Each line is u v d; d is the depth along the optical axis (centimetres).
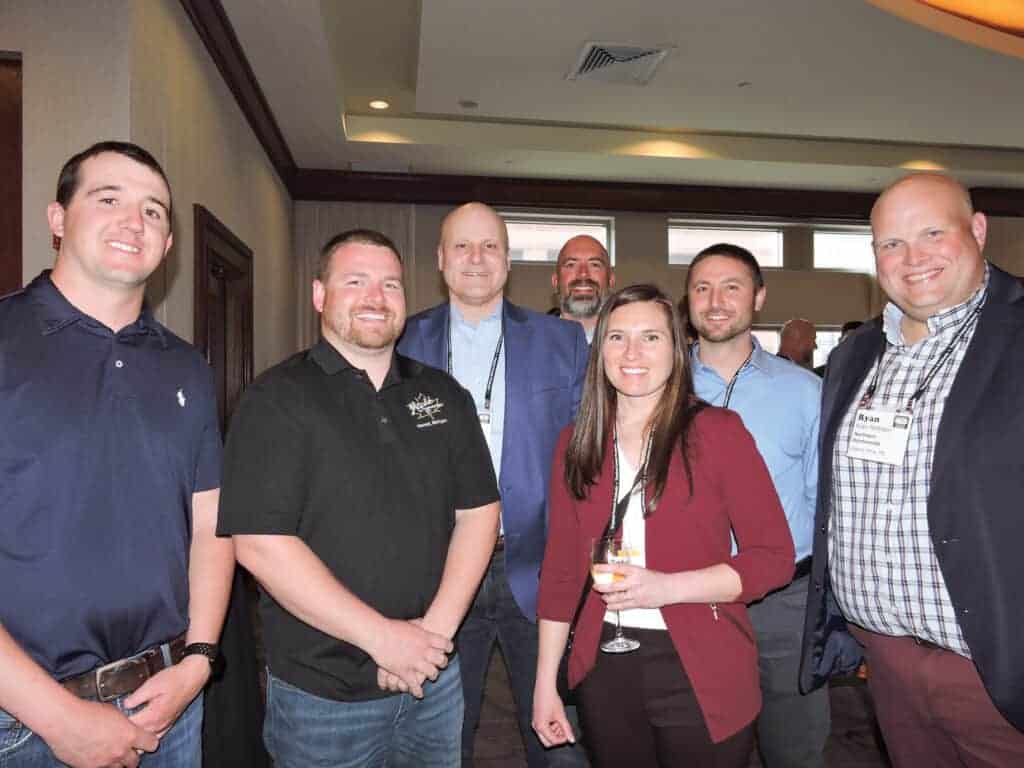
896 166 756
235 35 438
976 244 176
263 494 157
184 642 160
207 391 169
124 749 139
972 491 162
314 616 154
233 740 194
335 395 170
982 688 168
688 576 160
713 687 161
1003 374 164
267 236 610
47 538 140
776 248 890
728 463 169
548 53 508
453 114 628
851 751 303
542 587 188
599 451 179
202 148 403
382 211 782
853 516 188
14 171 279
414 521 170
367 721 166
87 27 281
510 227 842
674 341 177
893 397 184
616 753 169
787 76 547
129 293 155
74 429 144
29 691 132
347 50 547
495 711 349
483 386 232
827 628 202
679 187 814
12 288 275
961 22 458
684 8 448
